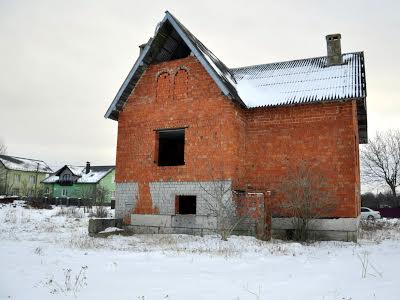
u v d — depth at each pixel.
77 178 58.12
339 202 14.22
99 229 15.54
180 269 8.28
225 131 15.09
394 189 45.12
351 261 9.58
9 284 6.76
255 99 16.19
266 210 14.48
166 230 15.77
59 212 30.64
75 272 7.94
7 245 12.29
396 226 22.66
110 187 59.06
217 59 18.53
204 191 15.20
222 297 5.80
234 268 8.45
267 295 5.93
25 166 70.25
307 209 14.16
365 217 30.69
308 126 15.20
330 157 14.62
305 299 5.65
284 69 18.11
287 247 11.98
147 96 17.22
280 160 15.45
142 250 11.51
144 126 17.05
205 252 10.82
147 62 17.09
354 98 14.15
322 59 18.16
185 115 16.11
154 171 16.45
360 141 22.30
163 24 16.06
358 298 5.64
